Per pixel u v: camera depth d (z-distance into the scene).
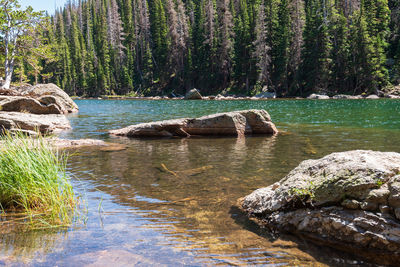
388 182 3.37
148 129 12.63
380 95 51.19
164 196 5.05
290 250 3.29
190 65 74.88
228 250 3.27
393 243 3.06
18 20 30.86
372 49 52.56
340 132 12.80
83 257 3.05
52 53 34.75
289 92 61.03
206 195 5.11
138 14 96.81
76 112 26.62
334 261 3.07
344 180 3.59
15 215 4.32
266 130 12.98
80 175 6.39
